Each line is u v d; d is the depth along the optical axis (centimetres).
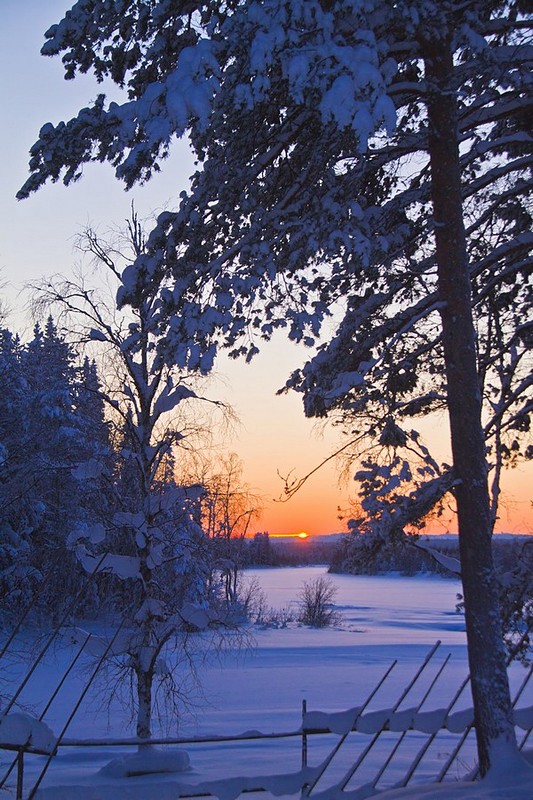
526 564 965
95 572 746
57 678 2211
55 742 689
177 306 889
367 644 3809
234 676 2581
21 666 2355
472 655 792
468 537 809
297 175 927
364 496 991
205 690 2234
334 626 5125
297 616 5472
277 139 883
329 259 949
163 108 726
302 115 852
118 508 1477
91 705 1889
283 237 909
